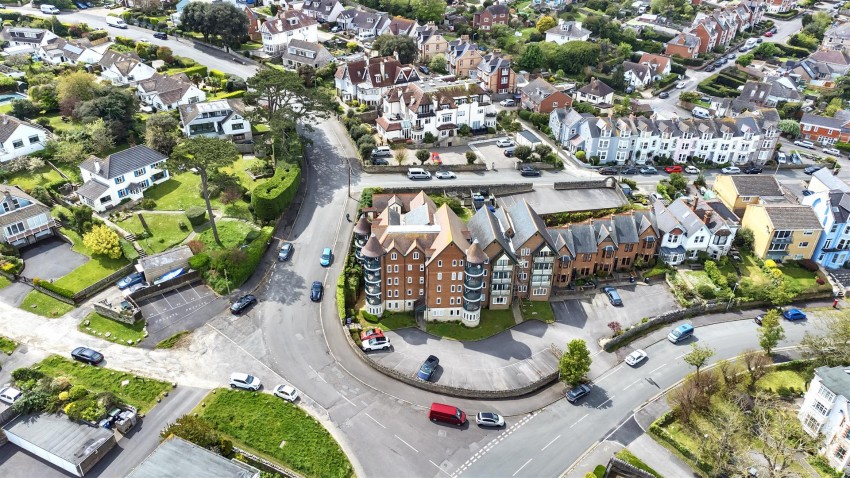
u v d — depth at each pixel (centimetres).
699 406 9238
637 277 12162
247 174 13975
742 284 11762
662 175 15888
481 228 11119
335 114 17388
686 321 11200
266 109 15312
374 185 14125
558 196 14262
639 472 8138
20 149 13925
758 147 16788
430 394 9188
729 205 14325
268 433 8281
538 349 10219
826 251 12725
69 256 11381
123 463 7825
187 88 16725
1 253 11125
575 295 11644
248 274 11162
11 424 8138
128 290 10631
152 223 12206
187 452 7456
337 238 12306
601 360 10150
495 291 10938
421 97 15975
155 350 9562
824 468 8531
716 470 8131
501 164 15488
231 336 9938
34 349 9412
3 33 19962
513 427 8788
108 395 8500
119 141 15050
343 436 8406
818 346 9950
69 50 19112
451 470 8050
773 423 8875
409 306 10831
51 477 7631
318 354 9725
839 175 16775
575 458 8356
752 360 9888
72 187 13100
